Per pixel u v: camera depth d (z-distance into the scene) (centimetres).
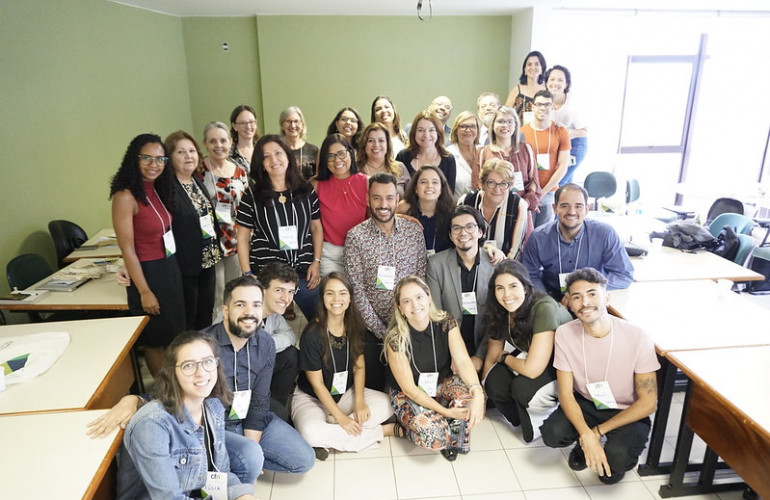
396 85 688
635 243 379
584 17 644
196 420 173
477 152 371
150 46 579
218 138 331
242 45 665
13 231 369
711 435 204
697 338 236
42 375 200
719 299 283
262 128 695
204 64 668
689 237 372
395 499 229
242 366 219
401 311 248
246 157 413
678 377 323
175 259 288
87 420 171
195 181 308
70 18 442
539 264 306
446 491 234
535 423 256
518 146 364
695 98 702
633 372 227
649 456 242
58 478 145
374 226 281
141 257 271
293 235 296
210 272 324
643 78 691
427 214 300
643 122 714
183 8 586
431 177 282
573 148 484
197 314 327
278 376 260
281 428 236
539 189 395
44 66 407
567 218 285
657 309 269
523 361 255
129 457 171
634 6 623
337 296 244
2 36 363
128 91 535
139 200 261
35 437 162
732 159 720
